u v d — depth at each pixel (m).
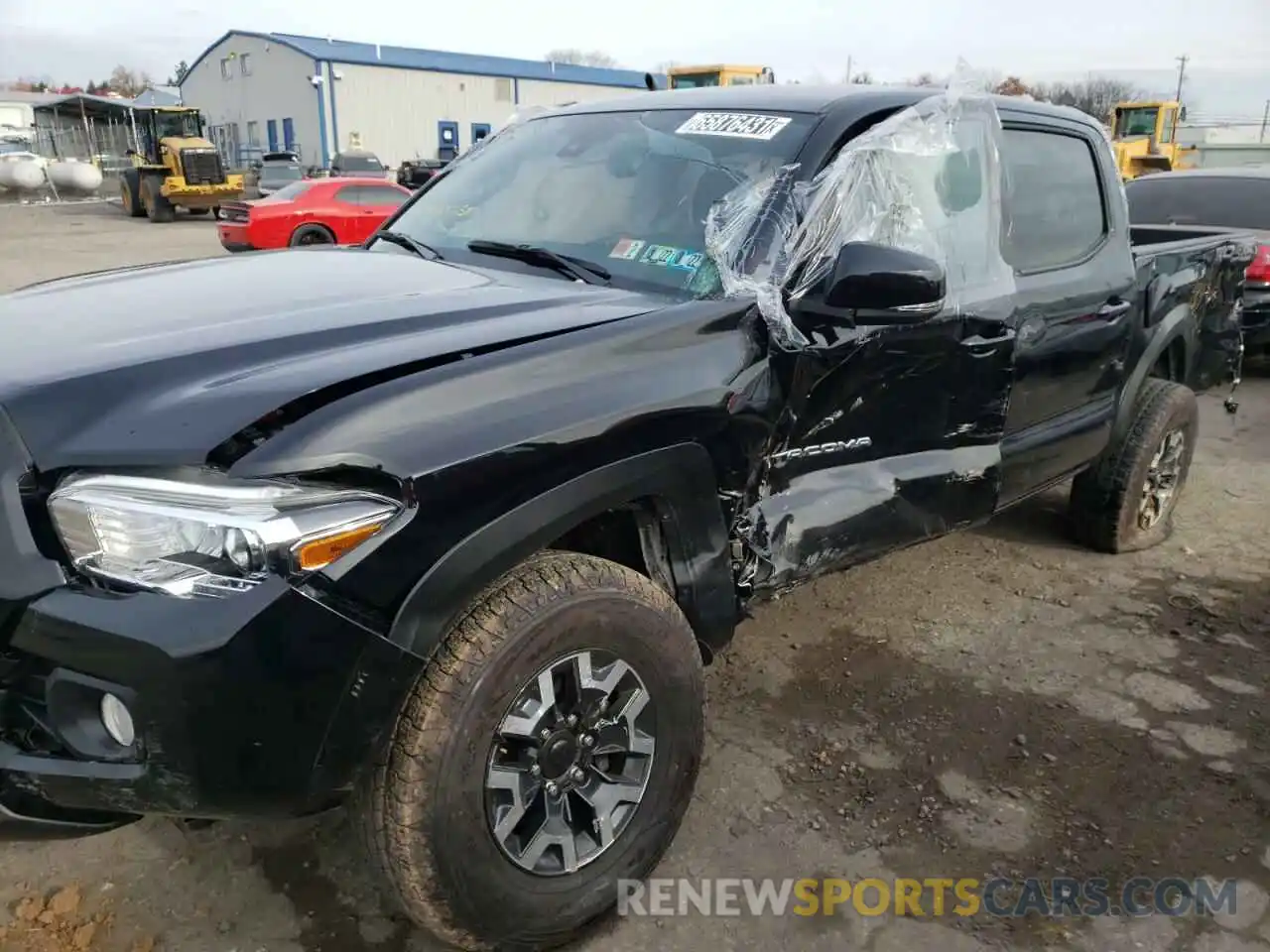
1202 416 7.33
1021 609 4.09
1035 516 5.15
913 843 2.70
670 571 2.46
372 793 1.96
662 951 2.30
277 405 1.82
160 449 1.75
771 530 2.67
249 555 1.74
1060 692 3.47
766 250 2.63
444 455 1.89
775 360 2.55
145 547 1.74
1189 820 2.82
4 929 2.29
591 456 2.13
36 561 1.78
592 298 2.54
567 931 2.27
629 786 2.35
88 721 1.82
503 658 1.99
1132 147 22.77
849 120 2.90
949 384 3.02
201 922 2.34
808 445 2.72
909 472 2.99
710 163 2.94
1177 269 4.46
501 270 2.92
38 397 1.85
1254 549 4.81
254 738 1.75
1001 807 2.85
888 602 4.11
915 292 2.40
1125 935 2.40
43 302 2.54
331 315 2.28
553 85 49.50
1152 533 4.91
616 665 2.24
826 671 3.55
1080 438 3.92
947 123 3.08
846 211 2.74
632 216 2.94
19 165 36.38
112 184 42.19
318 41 45.25
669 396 2.29
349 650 1.80
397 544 1.84
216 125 51.69
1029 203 3.53
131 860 2.52
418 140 45.84
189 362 1.97
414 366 2.01
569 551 2.34
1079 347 3.71
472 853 2.03
